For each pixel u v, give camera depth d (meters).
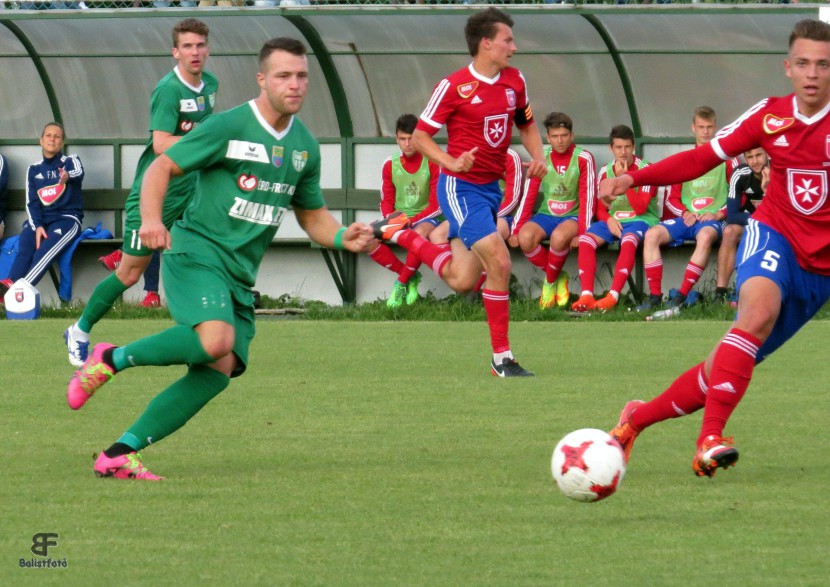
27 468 15.69
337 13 37.78
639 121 41.22
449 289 40.75
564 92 41.72
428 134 25.73
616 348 29.55
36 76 42.72
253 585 10.54
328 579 10.71
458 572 10.93
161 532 12.38
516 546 11.83
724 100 41.19
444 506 13.55
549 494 14.16
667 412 15.62
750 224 15.55
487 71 25.69
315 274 42.44
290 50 15.07
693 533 12.31
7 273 41.53
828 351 28.62
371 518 12.98
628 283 39.72
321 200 16.36
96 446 17.33
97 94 42.53
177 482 14.84
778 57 40.66
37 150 42.41
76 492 14.23
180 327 15.02
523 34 40.84
